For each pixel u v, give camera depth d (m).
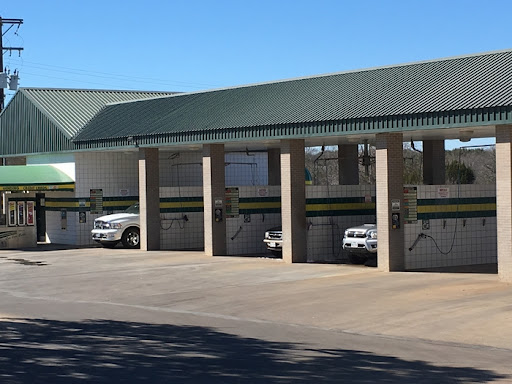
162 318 17.02
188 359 12.24
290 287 21.28
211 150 29.95
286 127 26.16
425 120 22.00
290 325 16.02
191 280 23.36
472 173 43.12
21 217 36.44
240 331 15.24
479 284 20.50
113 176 38.03
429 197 25.58
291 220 27.16
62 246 36.81
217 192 30.17
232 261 28.00
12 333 14.87
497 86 21.73
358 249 26.03
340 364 11.90
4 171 36.94
